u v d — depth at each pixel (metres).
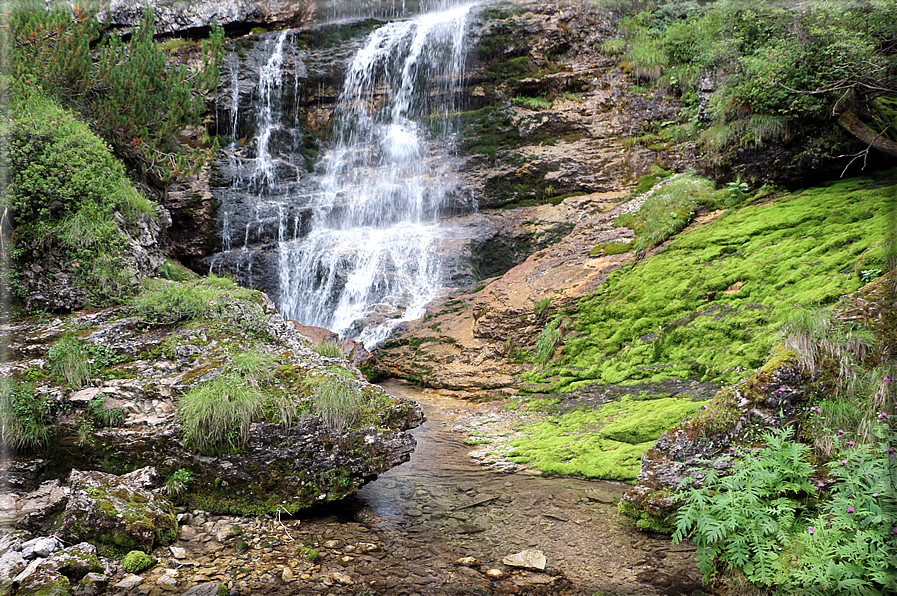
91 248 6.52
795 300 7.71
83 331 5.70
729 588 3.92
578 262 11.80
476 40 16.80
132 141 9.62
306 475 5.15
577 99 15.85
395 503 5.60
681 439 5.08
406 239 14.69
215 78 11.24
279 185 15.84
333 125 17.45
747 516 4.11
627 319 9.61
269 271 14.23
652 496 4.95
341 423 5.29
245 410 5.03
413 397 9.92
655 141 14.31
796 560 3.71
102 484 4.52
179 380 5.35
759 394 4.83
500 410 8.84
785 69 10.52
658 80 15.16
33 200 6.39
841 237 8.24
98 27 9.87
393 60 17.47
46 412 4.98
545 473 6.46
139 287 6.62
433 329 12.02
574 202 14.08
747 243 9.55
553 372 9.50
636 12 17.17
